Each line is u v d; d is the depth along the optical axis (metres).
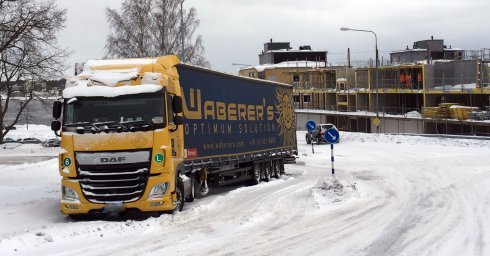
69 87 12.84
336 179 17.28
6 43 29.30
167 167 12.51
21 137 78.25
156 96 12.72
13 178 23.05
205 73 16.98
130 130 12.30
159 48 46.97
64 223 12.06
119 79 12.75
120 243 10.09
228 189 20.17
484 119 50.53
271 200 15.96
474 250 8.98
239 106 19.97
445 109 54.66
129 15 46.66
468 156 31.62
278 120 24.36
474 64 57.81
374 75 69.69
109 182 12.26
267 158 22.72
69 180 12.38
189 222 12.31
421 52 82.25
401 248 9.38
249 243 10.06
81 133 12.36
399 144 43.66
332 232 11.04
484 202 14.61
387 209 13.94
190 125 15.62
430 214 12.98
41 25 29.53
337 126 75.00
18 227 11.66
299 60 101.06
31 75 33.50
